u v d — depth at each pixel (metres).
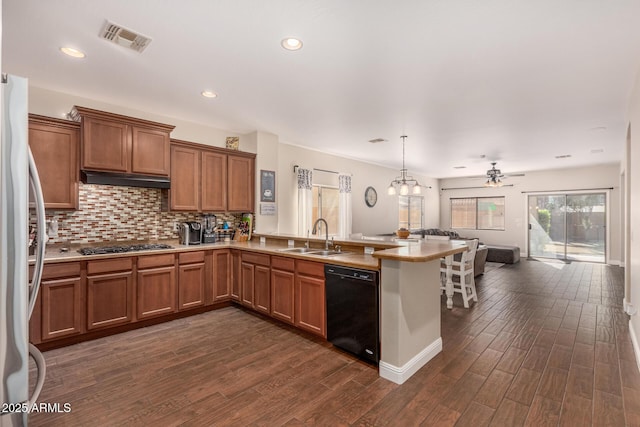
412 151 6.23
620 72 2.74
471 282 4.49
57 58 2.60
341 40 2.30
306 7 1.93
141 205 3.93
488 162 7.45
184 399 2.11
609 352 2.81
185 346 2.93
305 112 3.92
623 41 2.26
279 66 2.71
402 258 2.21
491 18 2.02
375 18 2.04
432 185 10.29
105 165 3.28
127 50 2.47
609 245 7.77
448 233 8.52
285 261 3.31
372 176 7.78
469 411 1.99
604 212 7.94
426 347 2.66
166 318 3.58
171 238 4.20
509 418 1.92
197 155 4.11
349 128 4.61
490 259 8.10
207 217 4.38
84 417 1.92
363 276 2.57
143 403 2.07
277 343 3.01
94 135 3.22
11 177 1.13
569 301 4.46
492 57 2.52
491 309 4.09
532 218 9.05
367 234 7.63
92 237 3.55
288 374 2.44
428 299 2.70
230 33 2.23
